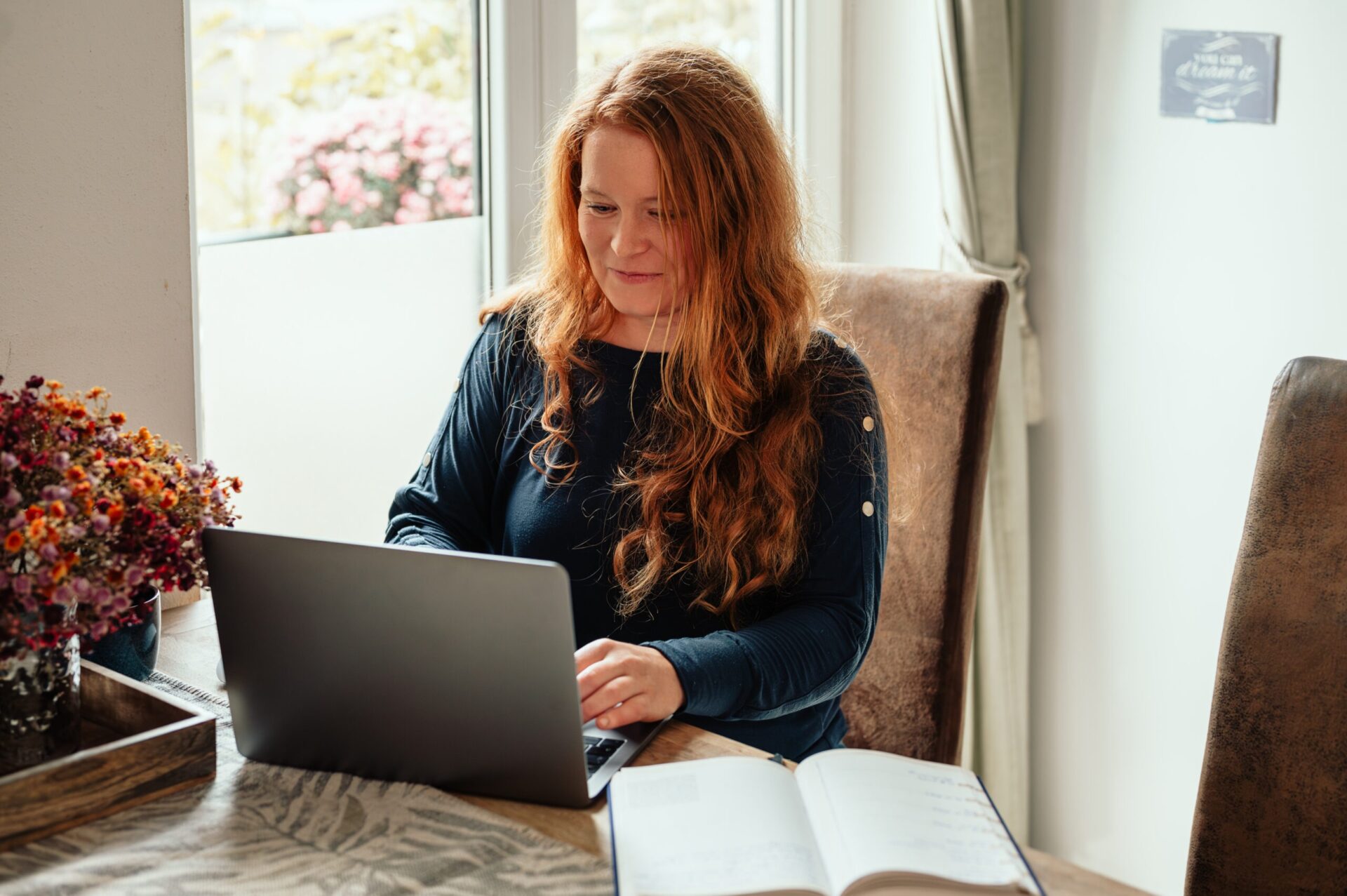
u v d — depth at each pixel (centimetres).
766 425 136
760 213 136
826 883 86
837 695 135
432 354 199
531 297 155
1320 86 189
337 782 103
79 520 94
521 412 150
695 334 136
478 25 194
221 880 88
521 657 95
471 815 98
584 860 91
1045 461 235
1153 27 207
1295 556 114
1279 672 114
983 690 230
